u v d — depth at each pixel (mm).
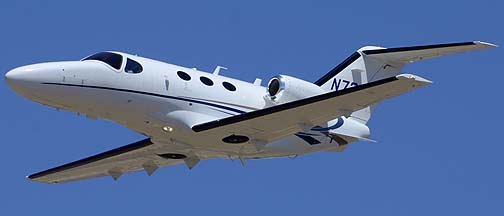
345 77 91875
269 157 89188
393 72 91438
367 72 91750
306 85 86625
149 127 83625
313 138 89500
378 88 75375
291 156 90125
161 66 83500
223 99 85125
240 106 85875
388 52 90250
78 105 80812
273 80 86562
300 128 81375
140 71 82000
